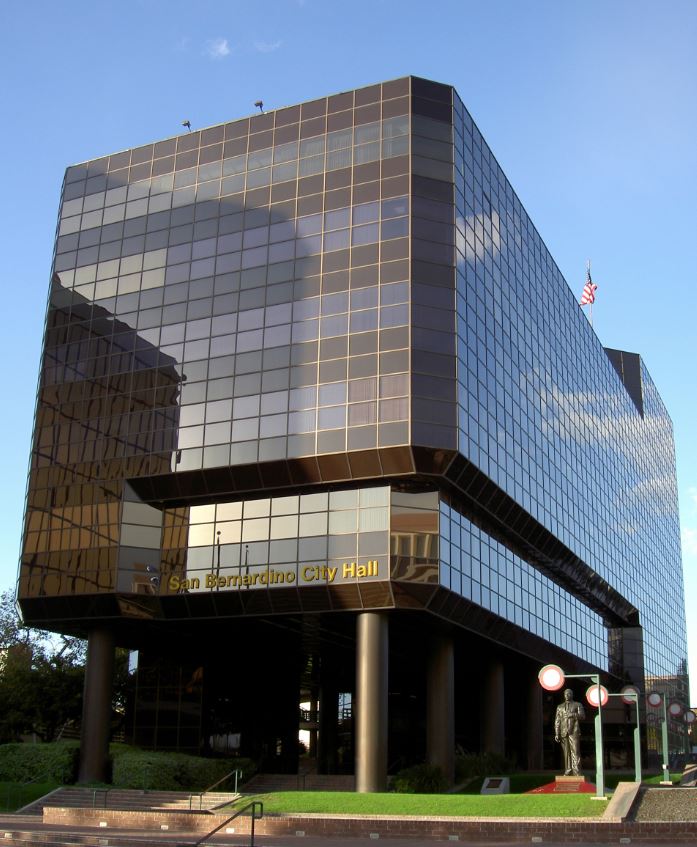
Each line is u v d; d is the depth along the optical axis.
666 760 59.31
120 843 37.09
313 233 64.69
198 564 62.12
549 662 86.50
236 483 61.78
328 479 59.69
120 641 72.06
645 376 142.62
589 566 95.62
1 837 40.47
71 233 72.75
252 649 77.12
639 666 118.31
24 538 66.75
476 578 65.38
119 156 73.19
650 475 139.25
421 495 59.19
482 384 65.50
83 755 62.94
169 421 64.50
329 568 58.78
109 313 69.12
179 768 60.34
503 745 75.38
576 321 99.94
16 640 86.44
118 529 63.66
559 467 86.31
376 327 60.88
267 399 62.16
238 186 68.25
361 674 57.69
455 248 63.16
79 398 68.06
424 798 42.06
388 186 63.91
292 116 68.38
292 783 65.81
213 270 66.81
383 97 66.38
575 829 35.25
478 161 70.38
